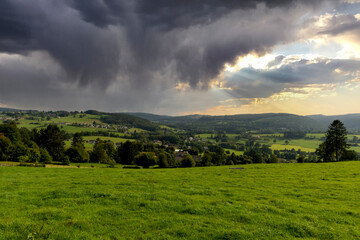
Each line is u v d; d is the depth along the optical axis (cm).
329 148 8256
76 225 1314
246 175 3750
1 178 3166
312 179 3216
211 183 2930
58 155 11094
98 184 2703
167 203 1778
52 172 4184
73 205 1694
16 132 9406
